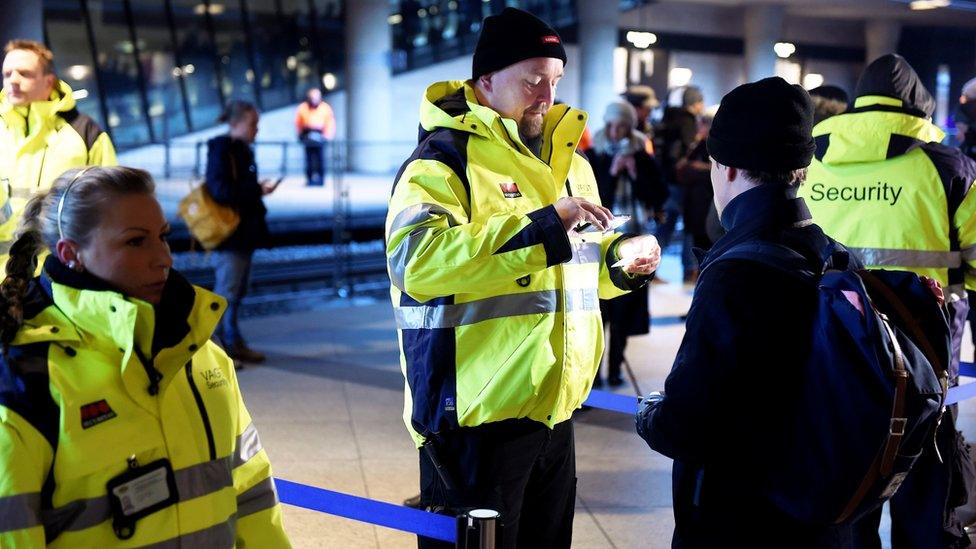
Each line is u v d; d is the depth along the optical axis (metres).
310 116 21.48
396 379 7.09
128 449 1.95
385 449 5.59
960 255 3.89
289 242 14.67
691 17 32.59
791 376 2.28
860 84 4.00
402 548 4.30
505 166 2.89
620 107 7.43
